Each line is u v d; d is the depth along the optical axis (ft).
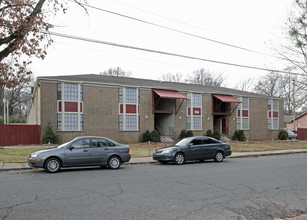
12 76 45.42
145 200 23.26
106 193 25.52
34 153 38.81
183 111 110.42
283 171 40.34
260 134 132.05
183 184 30.17
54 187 27.96
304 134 137.59
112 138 93.04
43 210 20.08
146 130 100.37
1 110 190.19
